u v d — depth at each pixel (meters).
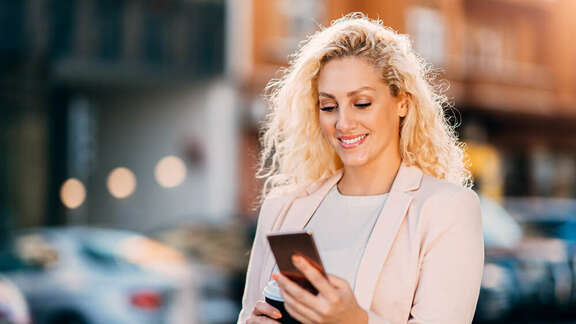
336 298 1.58
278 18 13.40
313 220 2.04
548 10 18.23
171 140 12.97
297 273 1.63
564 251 8.87
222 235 7.49
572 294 8.77
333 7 14.16
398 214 1.85
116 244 6.90
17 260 6.58
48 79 11.95
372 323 1.64
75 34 11.66
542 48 18.27
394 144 1.98
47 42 11.51
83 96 13.38
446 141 2.03
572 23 18.88
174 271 6.59
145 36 12.07
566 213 9.72
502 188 17.53
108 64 11.87
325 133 1.96
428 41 15.90
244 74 12.92
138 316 6.23
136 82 12.69
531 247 8.65
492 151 17.31
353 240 1.90
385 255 1.81
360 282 1.80
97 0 11.76
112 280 6.40
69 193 12.94
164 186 13.06
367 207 1.95
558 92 18.47
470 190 1.87
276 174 2.29
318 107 2.16
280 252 1.62
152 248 7.06
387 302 1.80
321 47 1.95
